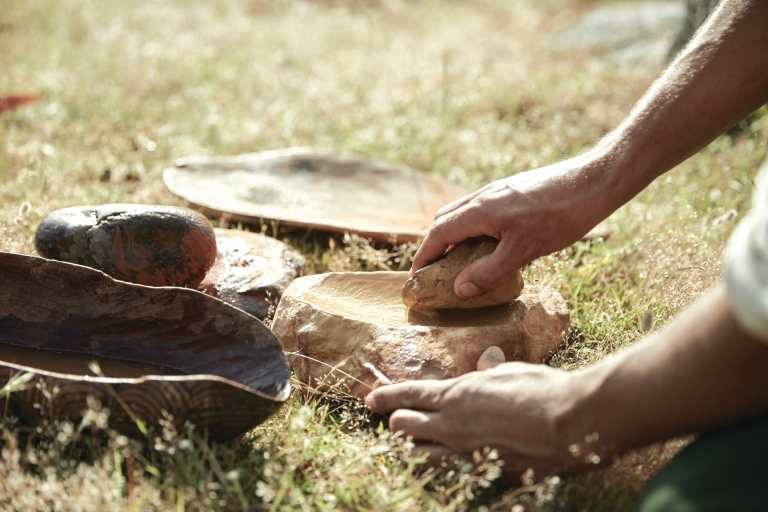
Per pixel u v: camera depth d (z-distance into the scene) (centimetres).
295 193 302
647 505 125
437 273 191
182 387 148
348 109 427
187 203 287
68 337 190
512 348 186
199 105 419
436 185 319
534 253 186
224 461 159
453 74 495
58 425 155
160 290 181
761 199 116
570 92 461
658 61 530
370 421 180
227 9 659
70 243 206
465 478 148
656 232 269
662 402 128
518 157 363
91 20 574
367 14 702
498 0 764
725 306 117
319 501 151
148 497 144
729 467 119
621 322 213
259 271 231
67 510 144
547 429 143
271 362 171
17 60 471
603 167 187
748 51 180
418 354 179
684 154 188
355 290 215
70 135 362
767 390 119
